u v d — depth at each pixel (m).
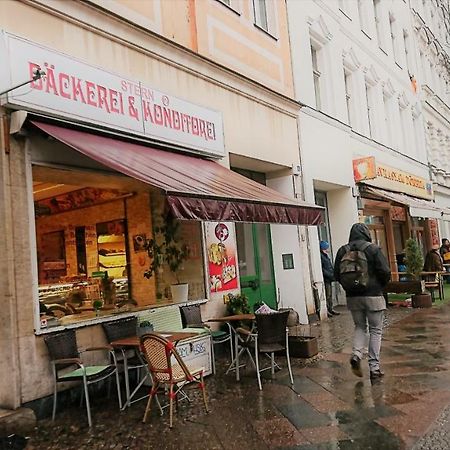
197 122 8.24
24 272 5.44
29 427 5.06
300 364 7.21
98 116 6.37
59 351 5.54
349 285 6.41
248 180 8.45
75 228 9.22
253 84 10.02
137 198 8.70
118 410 5.57
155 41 7.69
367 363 7.08
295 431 4.66
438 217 17.80
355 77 16.03
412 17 23.17
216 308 8.46
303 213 7.83
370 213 16.78
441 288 14.51
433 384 5.89
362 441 4.34
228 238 9.02
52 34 6.14
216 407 5.48
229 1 10.12
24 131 5.60
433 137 25.12
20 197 5.53
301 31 12.55
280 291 11.30
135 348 6.01
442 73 28.45
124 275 8.75
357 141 15.10
